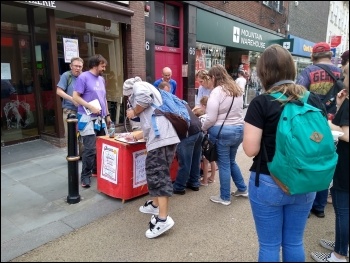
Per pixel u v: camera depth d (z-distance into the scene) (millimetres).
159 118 2617
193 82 8977
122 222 2895
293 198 1750
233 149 3328
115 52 6199
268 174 1767
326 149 1637
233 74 11625
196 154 3605
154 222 2645
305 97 1870
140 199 3400
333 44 12641
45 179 3111
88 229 2752
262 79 1904
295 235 1876
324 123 1684
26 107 3600
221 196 3336
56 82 4070
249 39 11578
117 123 5449
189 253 2428
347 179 2127
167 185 2631
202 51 9422
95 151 3676
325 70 3119
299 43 14875
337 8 18984
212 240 2619
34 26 3682
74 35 5301
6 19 2072
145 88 2598
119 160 3213
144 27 6543
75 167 3170
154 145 2600
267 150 1759
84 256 2359
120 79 6305
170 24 8297
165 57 8195
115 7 4348
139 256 2373
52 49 4020
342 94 2178
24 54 3605
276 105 1716
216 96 3102
